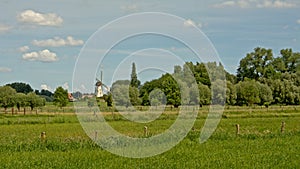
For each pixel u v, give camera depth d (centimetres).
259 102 10219
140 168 2556
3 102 9144
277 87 10931
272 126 5825
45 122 6644
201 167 2591
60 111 9062
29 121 6644
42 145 3438
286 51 15112
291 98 10869
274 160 2822
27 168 2519
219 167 2589
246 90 10156
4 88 9250
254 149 3369
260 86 10431
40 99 9594
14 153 3145
